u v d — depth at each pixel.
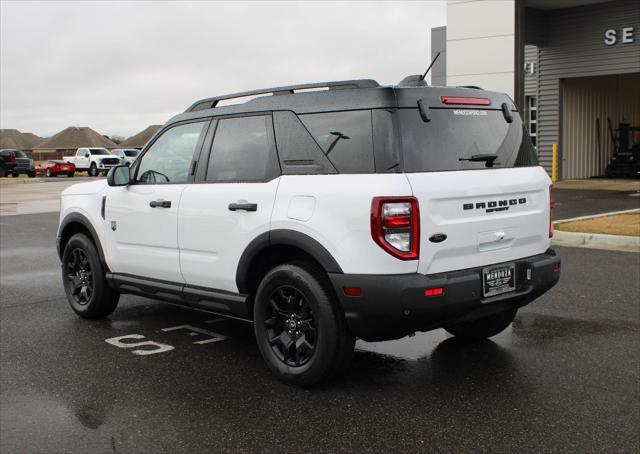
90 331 6.14
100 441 3.78
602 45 21.52
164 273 5.58
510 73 19.81
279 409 4.20
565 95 23.12
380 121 4.24
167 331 6.12
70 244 6.59
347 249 4.18
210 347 5.60
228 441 3.76
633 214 12.95
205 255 5.18
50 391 4.58
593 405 4.15
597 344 5.40
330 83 4.62
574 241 10.61
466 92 4.64
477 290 4.36
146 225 5.68
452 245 4.28
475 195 4.40
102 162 43.81
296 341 4.60
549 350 5.27
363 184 4.17
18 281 8.66
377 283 4.09
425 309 4.12
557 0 21.06
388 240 4.08
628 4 20.77
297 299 4.58
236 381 4.74
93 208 6.29
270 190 4.68
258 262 4.90
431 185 4.18
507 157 4.77
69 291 6.73
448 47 20.88
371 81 4.45
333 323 4.34
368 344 5.57
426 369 4.90
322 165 4.46
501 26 19.83
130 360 5.25
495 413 4.06
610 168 24.31
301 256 4.70
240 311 5.01
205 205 5.12
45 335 6.01
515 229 4.69
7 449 3.69
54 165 43.12
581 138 24.19
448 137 4.42
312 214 4.36
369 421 3.98
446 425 3.90
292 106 4.74
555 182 22.44
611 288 7.32
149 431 3.90
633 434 3.73
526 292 4.69
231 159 5.11
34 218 17.28
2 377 4.88
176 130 5.66
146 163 5.85
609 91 25.89
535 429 3.82
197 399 4.40
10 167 41.47
